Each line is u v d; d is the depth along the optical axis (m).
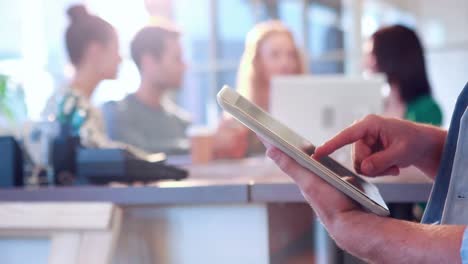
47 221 1.49
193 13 6.10
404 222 0.77
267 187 1.46
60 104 2.43
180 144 4.03
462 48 5.75
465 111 0.88
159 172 1.77
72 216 1.48
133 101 4.04
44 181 1.93
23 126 2.13
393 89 3.29
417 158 1.04
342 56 5.90
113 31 3.13
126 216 1.61
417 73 3.25
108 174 1.73
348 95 2.82
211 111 6.07
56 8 6.11
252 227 1.54
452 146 0.95
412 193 1.41
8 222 1.51
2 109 2.36
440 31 5.82
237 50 6.11
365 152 1.03
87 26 3.05
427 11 5.85
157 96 4.09
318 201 0.81
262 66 3.92
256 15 6.04
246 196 1.46
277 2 6.02
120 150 1.73
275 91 2.86
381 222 0.78
